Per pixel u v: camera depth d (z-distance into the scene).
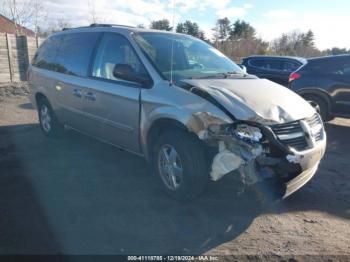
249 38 40.59
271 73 12.40
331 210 3.76
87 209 3.56
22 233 3.10
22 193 3.91
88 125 4.95
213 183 3.44
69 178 4.36
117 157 5.16
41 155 5.23
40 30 20.27
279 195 3.39
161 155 3.79
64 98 5.32
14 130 6.80
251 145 3.15
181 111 3.41
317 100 7.77
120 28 4.59
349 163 5.36
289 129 3.39
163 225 3.30
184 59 4.35
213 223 3.37
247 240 3.12
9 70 13.18
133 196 3.87
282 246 3.04
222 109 3.30
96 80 4.61
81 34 5.23
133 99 3.96
